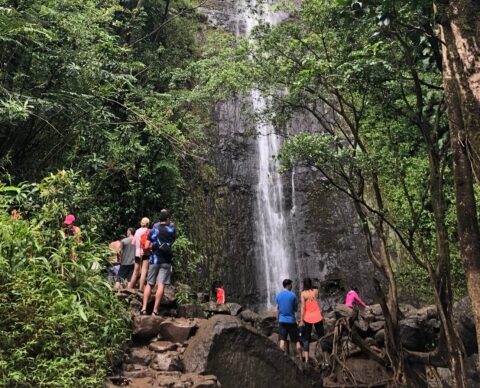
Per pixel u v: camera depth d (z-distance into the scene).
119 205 12.23
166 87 14.30
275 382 6.84
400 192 12.70
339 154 7.13
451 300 5.84
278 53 8.81
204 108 14.48
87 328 5.25
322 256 14.20
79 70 9.06
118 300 6.71
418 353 8.05
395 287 7.48
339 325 8.98
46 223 6.44
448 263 5.90
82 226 8.54
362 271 13.59
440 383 7.88
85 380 4.80
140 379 5.71
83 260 5.96
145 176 12.56
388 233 13.34
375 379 8.58
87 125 9.84
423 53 6.30
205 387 5.70
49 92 8.95
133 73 13.73
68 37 9.13
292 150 7.19
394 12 5.06
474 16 3.28
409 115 6.79
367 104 8.08
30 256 5.37
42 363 4.57
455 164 4.07
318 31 8.15
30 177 9.34
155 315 7.09
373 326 9.52
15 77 8.30
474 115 3.22
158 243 7.61
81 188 7.58
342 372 8.64
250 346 6.74
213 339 6.45
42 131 9.59
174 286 9.98
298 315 13.52
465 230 4.01
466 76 3.27
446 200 11.06
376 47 6.38
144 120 10.71
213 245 13.58
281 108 9.46
